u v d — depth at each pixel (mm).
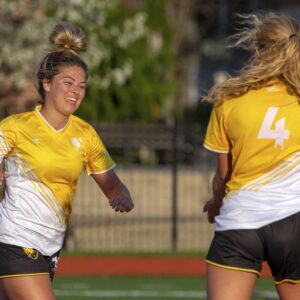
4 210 18797
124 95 79312
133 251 50094
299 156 17250
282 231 16906
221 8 113812
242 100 17547
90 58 65312
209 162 62406
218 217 17406
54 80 18891
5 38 62250
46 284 18531
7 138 18734
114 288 39469
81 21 64625
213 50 113375
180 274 44000
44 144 18797
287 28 17812
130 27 75062
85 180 61781
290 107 17344
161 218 54500
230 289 16953
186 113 95062
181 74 109312
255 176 17328
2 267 18516
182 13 108188
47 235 18844
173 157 51188
